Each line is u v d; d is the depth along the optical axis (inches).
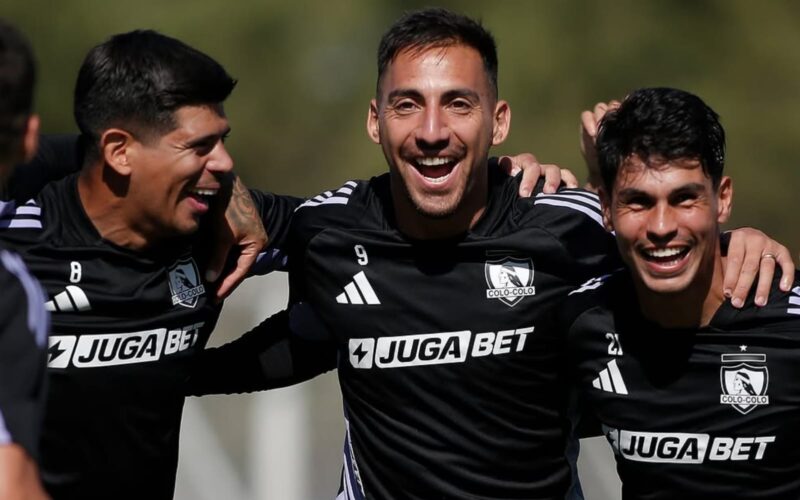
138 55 613.3
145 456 642.8
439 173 637.3
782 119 3132.4
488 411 650.2
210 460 1182.3
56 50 3302.2
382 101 647.1
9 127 458.6
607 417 629.9
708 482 619.2
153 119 609.0
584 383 635.5
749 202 3090.6
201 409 1186.6
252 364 716.7
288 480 1190.3
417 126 630.5
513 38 3095.5
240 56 3260.3
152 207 621.0
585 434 679.1
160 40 624.7
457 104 634.2
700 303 603.8
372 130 679.7
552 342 647.8
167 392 644.7
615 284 628.1
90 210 627.2
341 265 662.5
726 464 614.5
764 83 3206.2
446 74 631.2
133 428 636.7
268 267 690.2
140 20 3275.1
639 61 3129.9
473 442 652.7
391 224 659.4
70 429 625.6
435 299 648.4
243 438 1191.6
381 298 655.1
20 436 448.5
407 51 637.9
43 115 3304.6
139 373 634.8
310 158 3255.4
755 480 615.2
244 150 3257.9
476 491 658.8
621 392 623.2
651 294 603.2
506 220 652.7
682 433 615.5
